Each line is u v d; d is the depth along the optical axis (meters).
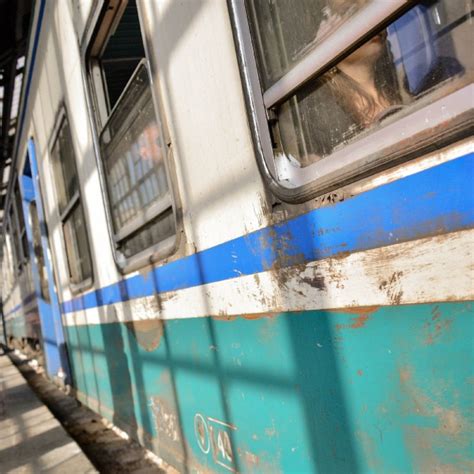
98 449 4.46
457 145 1.16
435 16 1.23
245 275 2.02
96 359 4.85
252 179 1.92
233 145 2.02
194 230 2.40
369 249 1.41
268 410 1.99
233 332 2.16
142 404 3.60
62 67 4.48
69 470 3.50
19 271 10.94
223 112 2.06
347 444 1.59
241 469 2.24
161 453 3.31
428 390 1.29
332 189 1.52
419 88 1.29
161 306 2.93
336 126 1.58
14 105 11.58
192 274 2.46
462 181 1.15
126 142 3.21
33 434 4.57
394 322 1.36
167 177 2.57
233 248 2.08
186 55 2.28
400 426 1.39
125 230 3.39
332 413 1.64
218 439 2.44
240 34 1.84
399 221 1.31
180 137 2.44
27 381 8.85
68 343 6.36
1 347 19.38
